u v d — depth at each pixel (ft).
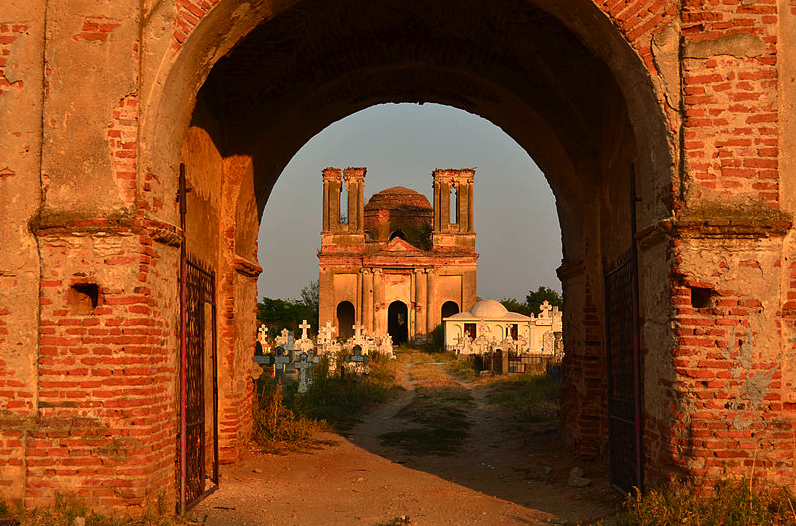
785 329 20.77
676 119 21.20
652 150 22.27
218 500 25.13
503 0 30.73
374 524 22.40
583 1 22.25
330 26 32.91
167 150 22.63
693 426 20.12
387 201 196.85
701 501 19.63
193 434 24.77
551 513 24.00
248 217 36.04
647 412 22.41
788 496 19.48
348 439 41.65
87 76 21.31
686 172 20.86
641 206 23.65
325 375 66.85
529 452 36.81
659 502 19.67
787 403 20.52
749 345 20.29
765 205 20.68
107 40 21.42
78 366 20.62
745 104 21.03
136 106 21.25
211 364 31.12
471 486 29.27
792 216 20.85
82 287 21.12
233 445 32.40
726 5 21.36
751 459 19.93
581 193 33.81
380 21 33.55
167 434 22.33
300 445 37.99
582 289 33.68
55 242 20.89
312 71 34.35
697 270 20.47
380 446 39.88
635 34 21.72
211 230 31.09
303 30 32.40
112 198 20.93
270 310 212.84
